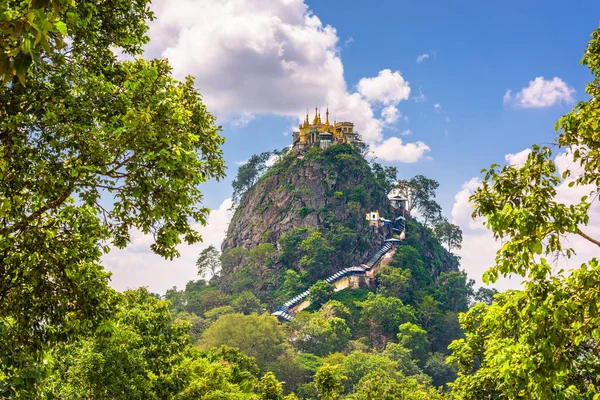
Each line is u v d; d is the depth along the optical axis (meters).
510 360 16.09
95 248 19.33
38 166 16.08
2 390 16.50
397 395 51.28
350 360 112.62
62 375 29.50
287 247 199.62
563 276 15.13
